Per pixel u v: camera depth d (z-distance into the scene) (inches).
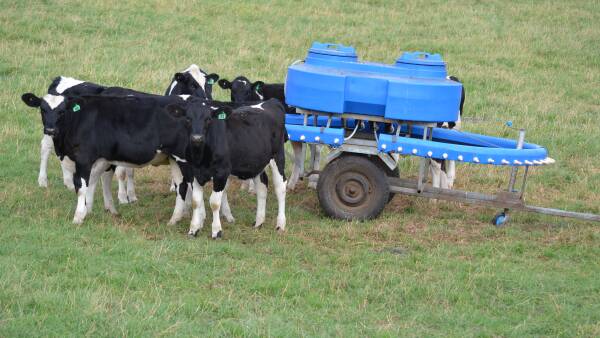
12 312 299.7
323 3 1105.4
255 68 815.7
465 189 546.3
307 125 476.1
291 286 346.9
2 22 893.8
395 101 432.1
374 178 453.1
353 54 462.6
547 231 455.2
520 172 583.5
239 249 391.2
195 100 398.3
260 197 442.6
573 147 646.5
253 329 300.8
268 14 1030.4
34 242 376.5
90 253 366.9
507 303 349.1
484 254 410.9
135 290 333.4
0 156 547.2
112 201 448.5
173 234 413.4
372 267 380.8
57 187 492.4
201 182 408.5
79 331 289.6
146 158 423.2
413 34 1002.1
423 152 439.5
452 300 347.6
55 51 822.5
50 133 412.5
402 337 305.7
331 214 460.4
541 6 1162.0
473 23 1058.1
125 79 746.8
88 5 992.2
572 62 938.7
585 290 363.3
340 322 317.7
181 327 298.7
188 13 1004.6
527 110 746.8
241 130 414.0
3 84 713.0
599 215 441.7
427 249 415.2
